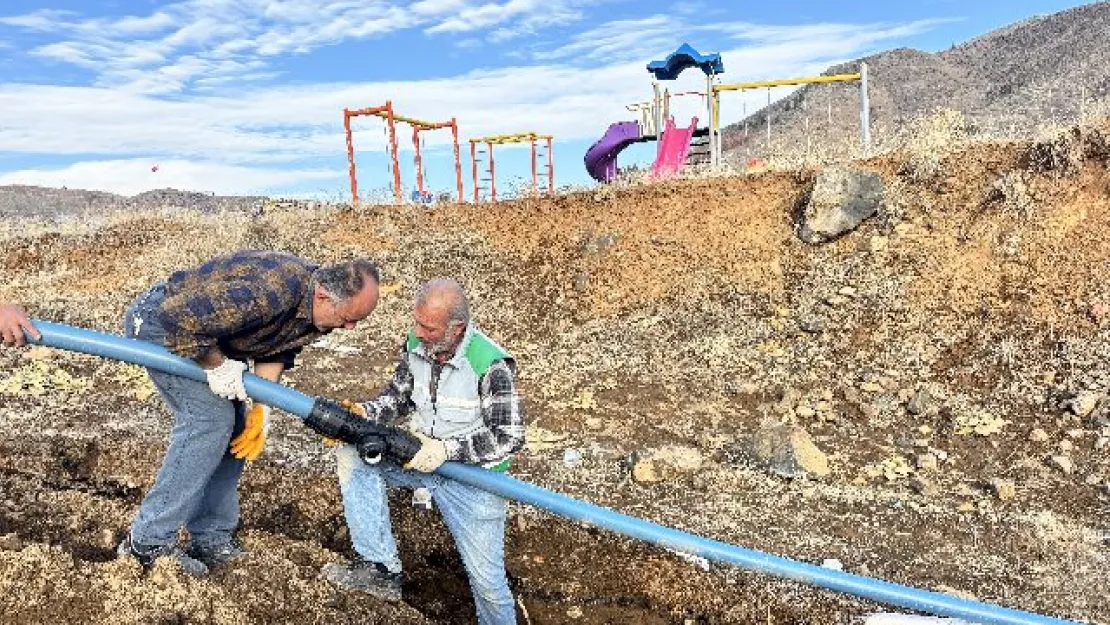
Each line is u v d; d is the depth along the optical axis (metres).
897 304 7.70
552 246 10.31
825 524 4.80
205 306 3.01
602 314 8.90
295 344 3.41
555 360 7.99
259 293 3.08
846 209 8.74
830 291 8.15
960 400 6.44
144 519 3.47
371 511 3.62
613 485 5.31
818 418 6.42
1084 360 6.47
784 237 9.10
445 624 4.09
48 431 5.85
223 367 3.17
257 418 3.38
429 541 4.66
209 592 3.41
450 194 13.70
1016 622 3.27
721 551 3.40
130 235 11.86
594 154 19.64
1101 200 7.77
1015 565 4.34
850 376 7.01
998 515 4.89
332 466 5.41
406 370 3.63
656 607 4.20
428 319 3.21
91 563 3.42
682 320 8.41
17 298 9.60
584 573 4.44
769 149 12.55
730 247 9.23
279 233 11.48
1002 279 7.55
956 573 4.27
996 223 8.09
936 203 8.66
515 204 11.38
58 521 4.23
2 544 3.47
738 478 5.43
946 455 5.74
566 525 4.75
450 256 10.59
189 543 3.84
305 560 4.00
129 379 7.11
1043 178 8.26
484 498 3.45
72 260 11.17
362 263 3.29
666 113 17.81
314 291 3.24
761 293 8.51
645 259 9.46
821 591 4.16
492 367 3.35
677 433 6.23
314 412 3.26
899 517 4.89
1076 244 7.54
